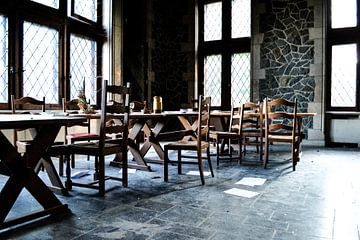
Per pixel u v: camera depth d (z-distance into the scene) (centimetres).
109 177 283
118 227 187
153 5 691
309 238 172
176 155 480
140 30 667
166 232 179
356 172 357
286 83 644
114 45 601
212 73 726
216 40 716
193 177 328
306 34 629
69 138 341
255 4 668
